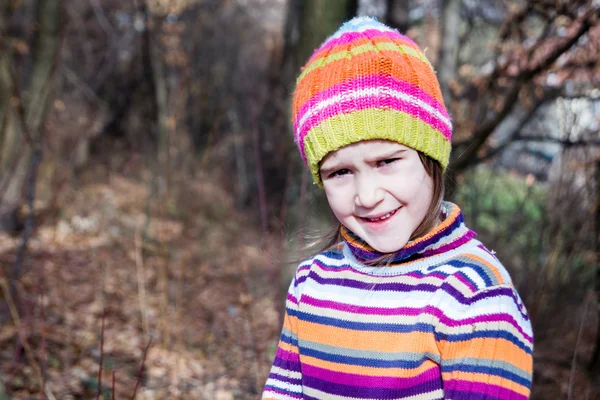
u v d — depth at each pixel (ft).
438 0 23.16
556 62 11.47
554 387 11.21
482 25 17.81
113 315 16.40
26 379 11.62
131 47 37.76
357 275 4.37
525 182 15.25
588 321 12.41
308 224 10.69
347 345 4.19
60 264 20.01
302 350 4.49
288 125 12.03
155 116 38.99
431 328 3.91
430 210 4.25
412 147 4.06
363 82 4.05
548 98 12.22
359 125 4.00
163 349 14.57
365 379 4.07
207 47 37.37
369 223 4.15
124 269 20.74
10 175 18.70
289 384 4.74
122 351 14.23
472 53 18.33
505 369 3.67
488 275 3.90
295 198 11.25
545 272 12.39
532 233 13.94
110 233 25.38
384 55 4.11
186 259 20.89
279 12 52.75
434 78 4.34
